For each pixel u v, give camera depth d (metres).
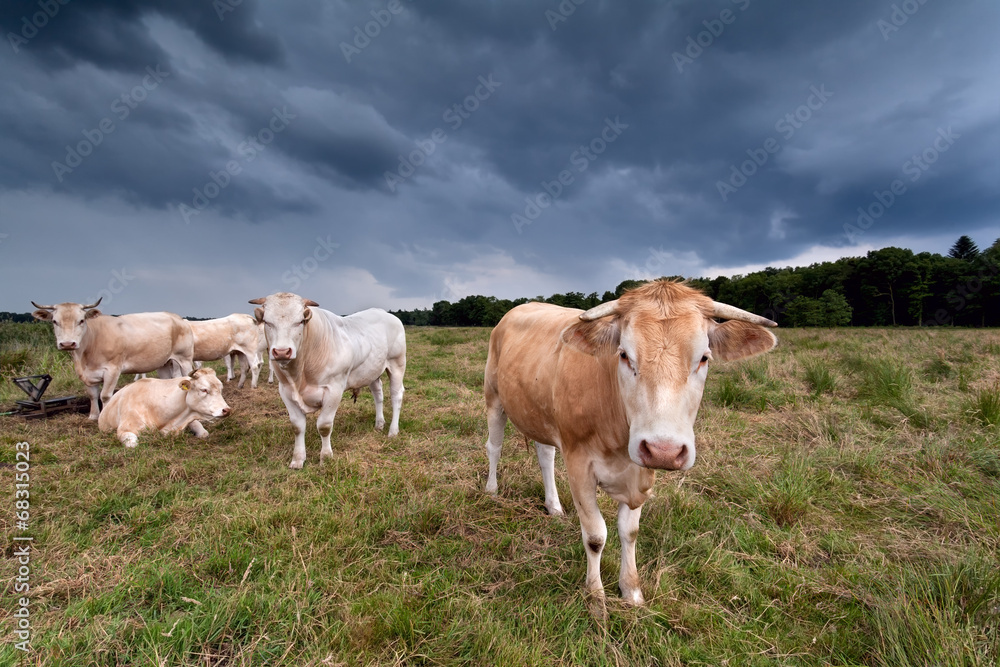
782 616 2.48
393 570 2.90
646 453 1.97
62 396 7.40
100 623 2.35
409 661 2.16
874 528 3.29
